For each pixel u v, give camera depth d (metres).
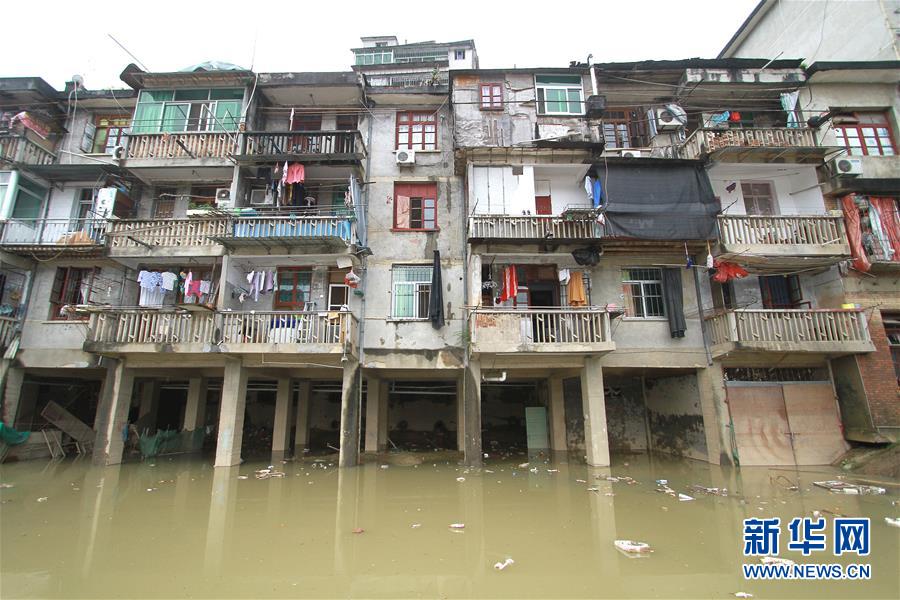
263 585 5.03
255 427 19.08
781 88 14.92
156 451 14.44
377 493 9.49
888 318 13.11
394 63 23.53
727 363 13.22
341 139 14.62
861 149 14.42
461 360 13.79
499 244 13.47
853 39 15.34
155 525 7.26
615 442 16.34
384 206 15.21
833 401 12.93
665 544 6.28
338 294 14.75
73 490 9.74
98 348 12.77
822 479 10.48
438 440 18.75
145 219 13.95
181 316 13.05
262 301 14.65
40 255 14.55
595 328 12.52
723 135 13.83
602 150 13.85
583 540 6.47
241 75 15.02
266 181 14.50
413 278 14.66
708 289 13.94
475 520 7.52
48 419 14.43
